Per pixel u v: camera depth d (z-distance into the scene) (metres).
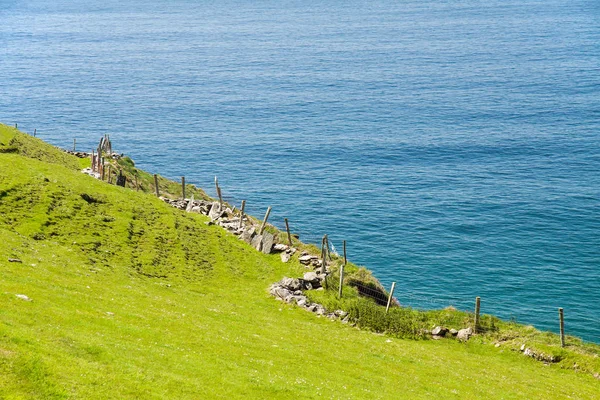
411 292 78.56
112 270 49.97
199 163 140.25
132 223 62.19
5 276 37.31
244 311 50.00
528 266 85.75
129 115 188.88
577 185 119.00
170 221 65.81
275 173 132.38
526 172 128.50
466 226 100.88
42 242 50.53
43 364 26.45
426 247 93.00
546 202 110.44
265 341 41.44
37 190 59.78
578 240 93.81
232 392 30.66
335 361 41.06
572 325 69.88
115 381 27.72
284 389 32.28
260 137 163.00
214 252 63.31
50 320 32.66
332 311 55.59
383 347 46.97
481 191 117.81
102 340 32.22
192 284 54.38
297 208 110.88
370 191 119.62
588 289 78.69
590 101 190.00
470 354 51.19
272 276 61.38
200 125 177.12
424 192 118.25
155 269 54.50
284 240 71.31
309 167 136.25
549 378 47.00
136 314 38.66
